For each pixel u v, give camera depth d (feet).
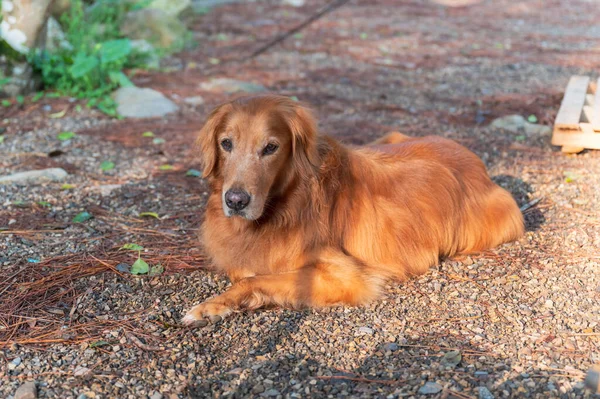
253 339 11.02
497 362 10.18
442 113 24.77
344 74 30.86
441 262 13.79
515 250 14.16
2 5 23.77
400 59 34.32
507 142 21.38
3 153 19.94
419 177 13.56
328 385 9.76
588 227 15.05
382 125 23.32
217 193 12.54
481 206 14.33
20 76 24.63
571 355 10.34
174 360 10.43
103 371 10.11
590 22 47.03
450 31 42.91
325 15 47.32
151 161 19.67
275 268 12.30
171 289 12.62
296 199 12.01
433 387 9.55
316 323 11.50
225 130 11.64
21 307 11.85
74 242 14.38
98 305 11.97
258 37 38.78
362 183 12.88
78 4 29.81
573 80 24.23
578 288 12.48
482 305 11.98
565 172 18.45
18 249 13.97
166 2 39.24
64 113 23.59
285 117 11.66
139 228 15.17
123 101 24.63
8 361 10.33
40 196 16.81
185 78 29.09
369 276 12.46
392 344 10.75
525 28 44.50
